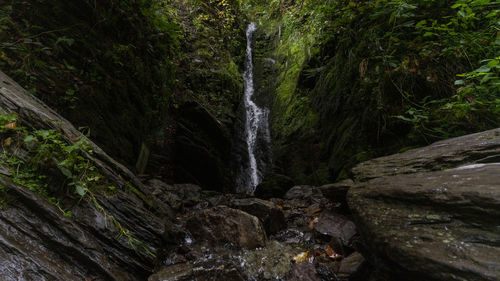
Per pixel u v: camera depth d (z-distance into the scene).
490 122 2.22
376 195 1.46
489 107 2.10
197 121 5.41
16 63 2.54
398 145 2.91
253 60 8.62
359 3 3.37
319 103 5.02
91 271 1.47
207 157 5.17
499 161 1.33
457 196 1.08
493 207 0.95
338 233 2.19
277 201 3.70
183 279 1.68
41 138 1.70
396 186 1.40
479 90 2.08
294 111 5.85
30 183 1.50
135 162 3.90
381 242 1.15
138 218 2.02
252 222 2.22
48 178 1.61
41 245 1.34
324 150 4.46
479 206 0.99
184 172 4.95
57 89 2.80
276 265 1.89
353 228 2.16
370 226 1.27
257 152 6.46
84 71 3.18
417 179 1.41
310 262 1.93
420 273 0.96
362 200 1.51
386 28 3.16
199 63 6.68
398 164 1.85
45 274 1.24
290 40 7.36
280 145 5.71
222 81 6.85
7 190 1.35
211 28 7.82
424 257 0.96
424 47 2.55
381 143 3.15
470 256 0.90
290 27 7.52
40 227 1.38
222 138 5.68
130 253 1.75
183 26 7.02
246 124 7.21
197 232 2.32
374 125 3.26
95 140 3.15
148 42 4.43
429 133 2.58
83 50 3.20
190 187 4.24
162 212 2.55
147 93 4.41
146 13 4.31
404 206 1.28
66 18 3.07
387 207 1.34
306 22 6.48
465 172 1.27
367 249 1.39
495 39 2.00
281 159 5.45
